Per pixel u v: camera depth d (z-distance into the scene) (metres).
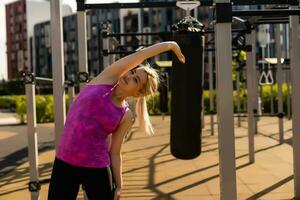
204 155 7.99
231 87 3.34
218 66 3.34
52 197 2.79
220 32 3.33
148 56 2.90
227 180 3.36
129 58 2.87
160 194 5.09
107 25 7.39
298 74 4.67
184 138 3.74
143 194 5.09
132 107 5.15
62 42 4.25
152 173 6.38
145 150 8.95
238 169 6.48
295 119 4.73
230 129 3.35
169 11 48.69
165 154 8.30
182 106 3.74
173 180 5.85
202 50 3.80
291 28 4.64
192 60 3.74
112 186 2.86
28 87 4.16
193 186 5.48
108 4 5.48
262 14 3.59
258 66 13.37
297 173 4.78
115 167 2.94
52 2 4.22
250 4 4.65
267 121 15.25
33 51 78.94
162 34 7.55
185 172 6.40
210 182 5.68
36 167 4.24
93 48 54.53
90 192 2.82
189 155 3.75
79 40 4.82
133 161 7.54
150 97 3.03
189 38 3.72
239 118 13.34
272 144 9.24
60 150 2.82
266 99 19.03
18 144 11.28
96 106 2.78
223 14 3.31
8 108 35.31
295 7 4.57
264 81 11.74
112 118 2.79
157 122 16.20
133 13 52.00
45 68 74.62
